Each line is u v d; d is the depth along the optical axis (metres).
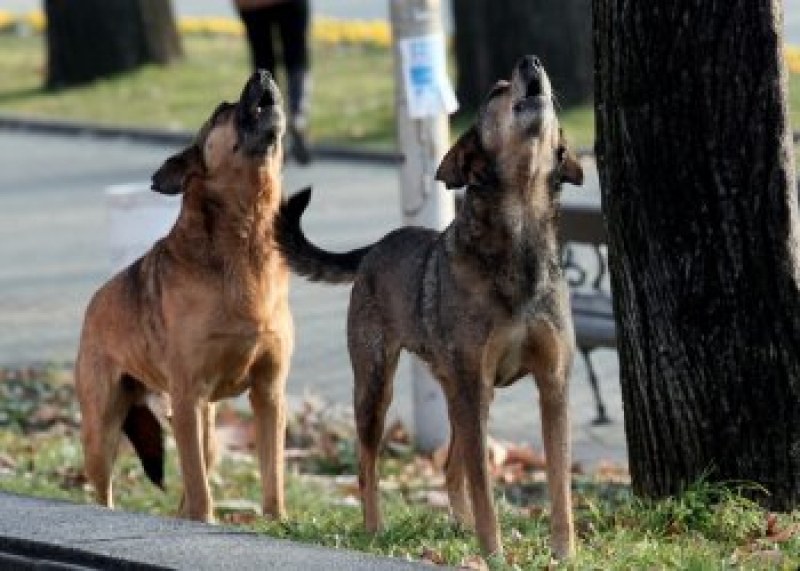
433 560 11.62
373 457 13.04
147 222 17.81
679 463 12.79
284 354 13.41
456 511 13.03
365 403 12.99
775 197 12.45
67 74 41.41
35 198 31.38
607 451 17.58
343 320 22.38
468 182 11.41
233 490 16.03
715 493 12.55
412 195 17.27
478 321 11.51
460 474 13.03
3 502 11.94
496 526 11.61
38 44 47.81
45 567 10.84
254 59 31.09
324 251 13.24
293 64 31.56
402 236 12.74
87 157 35.16
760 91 12.35
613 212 12.78
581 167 11.53
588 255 22.02
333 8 48.06
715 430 12.65
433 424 17.64
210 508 13.31
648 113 12.47
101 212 29.83
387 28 43.44
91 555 10.70
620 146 12.65
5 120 39.25
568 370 11.75
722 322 12.55
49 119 38.66
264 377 13.45
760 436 12.62
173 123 37.00
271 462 13.55
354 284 13.09
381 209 28.31
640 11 12.40
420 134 17.22
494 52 32.78
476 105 33.03
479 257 11.46
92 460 14.13
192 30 45.78
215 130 12.98
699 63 12.32
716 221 12.45
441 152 17.27
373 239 26.16
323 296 23.45
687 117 12.39
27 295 24.56
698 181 12.44
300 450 17.81
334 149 32.91
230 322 13.09
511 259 11.43
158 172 13.11
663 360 12.71
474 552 11.72
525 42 32.41
